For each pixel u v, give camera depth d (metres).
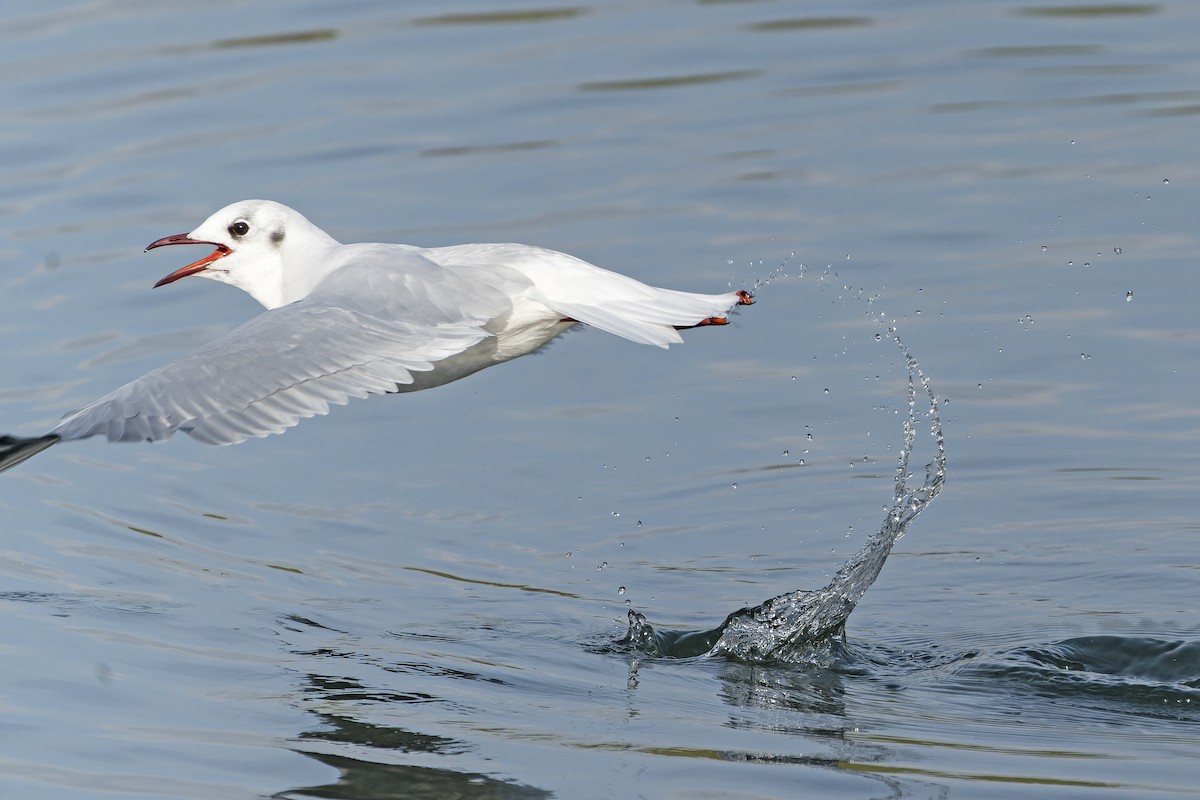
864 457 13.39
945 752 8.73
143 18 22.97
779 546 12.12
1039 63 20.52
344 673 9.73
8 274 16.39
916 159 18.11
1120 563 11.71
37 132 19.38
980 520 12.47
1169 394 13.98
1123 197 17.06
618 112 19.47
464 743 8.72
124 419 7.91
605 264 15.72
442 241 16.06
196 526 12.26
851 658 10.30
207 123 19.45
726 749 8.70
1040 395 14.10
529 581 11.49
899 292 15.60
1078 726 9.20
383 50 21.52
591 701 9.41
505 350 10.05
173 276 11.20
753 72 20.58
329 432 14.12
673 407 14.26
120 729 8.84
